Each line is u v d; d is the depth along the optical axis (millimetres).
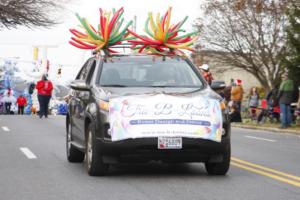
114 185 8734
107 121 9102
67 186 8672
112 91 9570
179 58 10703
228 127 9336
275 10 35125
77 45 11156
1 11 39656
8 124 22891
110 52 11117
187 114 9094
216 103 9359
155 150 8961
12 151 13227
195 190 8336
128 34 11188
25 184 8867
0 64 52750
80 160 11336
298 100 24578
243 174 9922
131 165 10898
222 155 9352
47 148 13898
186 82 10172
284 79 23547
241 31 55344
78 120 10594
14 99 46250
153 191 8258
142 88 9828
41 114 29375
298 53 23594
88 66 11133
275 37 53719
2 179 9328
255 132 22141
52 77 51375
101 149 9125
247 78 70312
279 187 8633
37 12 40312
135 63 10461
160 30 11008
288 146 15781
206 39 57219
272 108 26672
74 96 11297
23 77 53344
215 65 58906
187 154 9047
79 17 11148
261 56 54844
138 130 8938
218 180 9234
